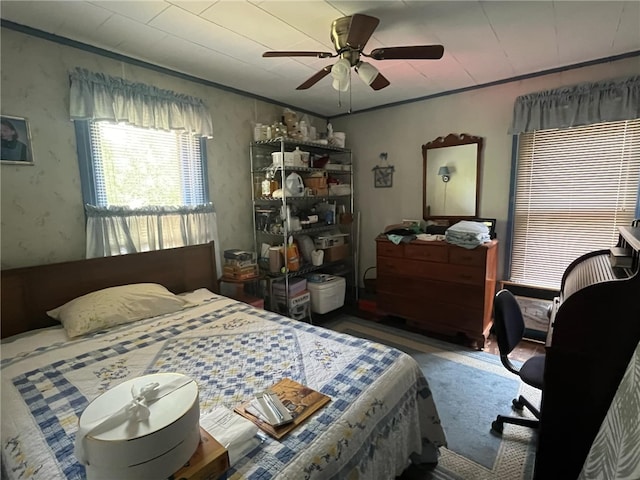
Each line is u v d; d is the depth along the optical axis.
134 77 2.41
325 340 1.77
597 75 2.52
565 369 1.30
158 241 2.57
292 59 2.42
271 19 1.87
